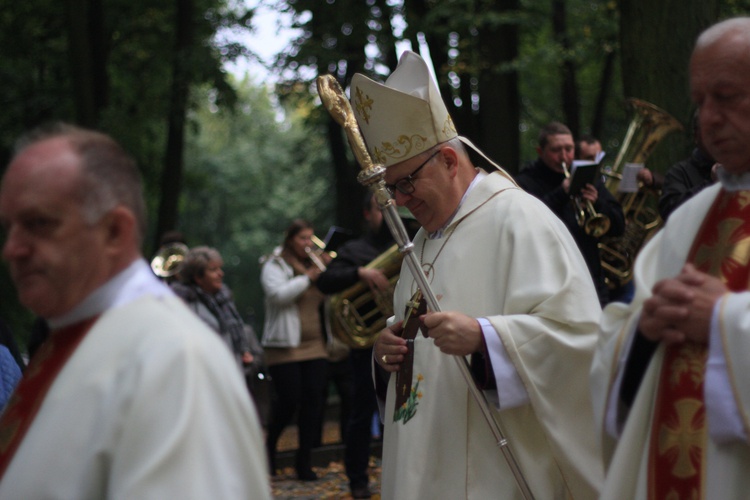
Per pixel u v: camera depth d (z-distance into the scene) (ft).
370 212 24.26
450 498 11.79
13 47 63.67
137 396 6.20
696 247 8.70
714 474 8.00
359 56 52.49
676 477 8.27
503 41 47.24
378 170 11.88
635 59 27.71
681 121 27.04
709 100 8.31
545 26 52.90
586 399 11.59
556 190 20.49
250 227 142.10
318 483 26.68
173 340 6.37
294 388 26.53
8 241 6.68
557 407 11.51
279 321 26.50
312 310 26.78
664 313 8.11
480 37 47.42
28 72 63.72
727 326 7.84
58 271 6.63
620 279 23.62
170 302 6.84
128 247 6.90
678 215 9.08
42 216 6.59
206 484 6.09
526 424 11.84
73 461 6.21
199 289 24.30
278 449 34.45
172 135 57.67
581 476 11.48
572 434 11.51
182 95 57.62
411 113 12.52
